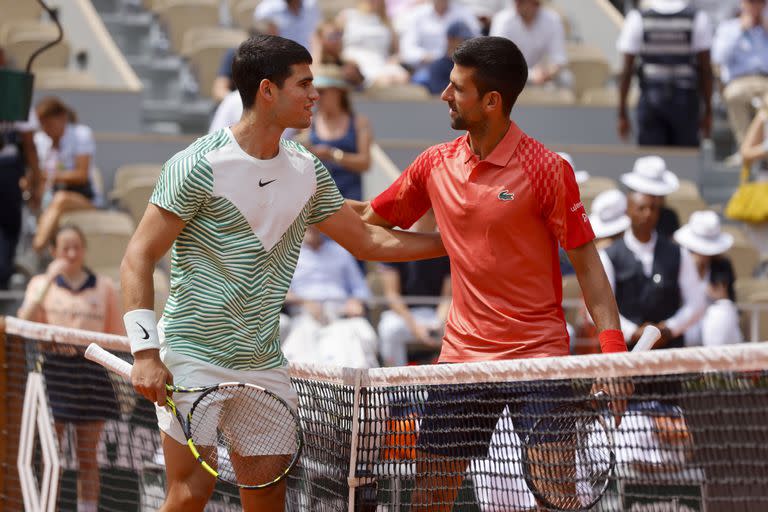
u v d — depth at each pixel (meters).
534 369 11.94
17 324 18.84
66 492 17.66
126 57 49.62
